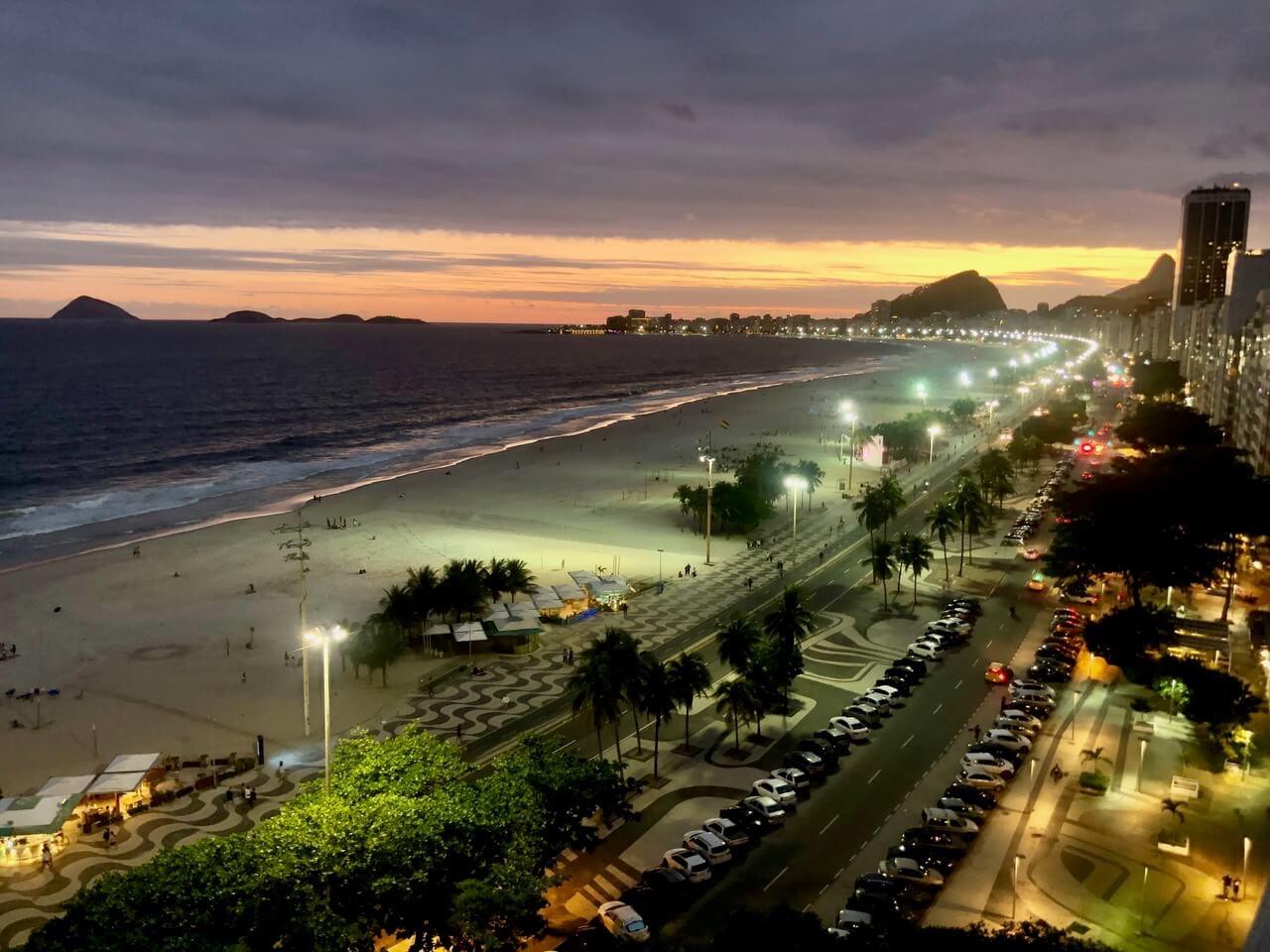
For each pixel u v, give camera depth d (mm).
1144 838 55812
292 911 39938
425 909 43500
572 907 50250
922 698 77312
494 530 139250
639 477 178875
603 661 64125
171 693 81875
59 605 106062
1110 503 97562
